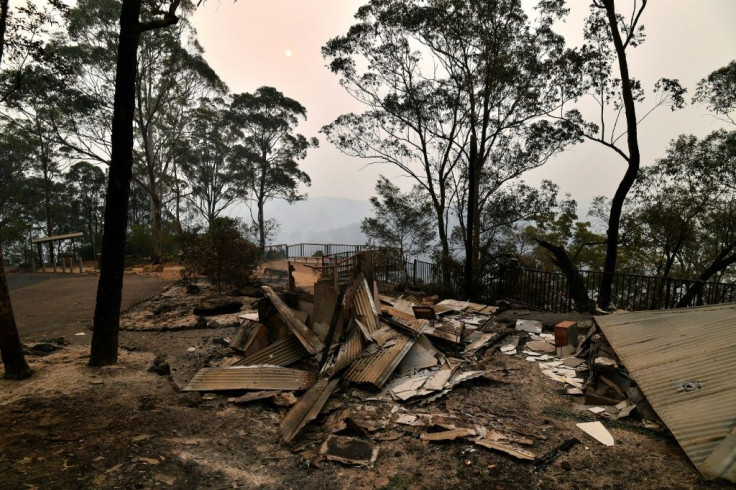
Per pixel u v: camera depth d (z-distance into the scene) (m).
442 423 4.29
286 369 5.81
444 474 3.45
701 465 3.04
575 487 3.21
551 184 19.25
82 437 3.70
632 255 22.30
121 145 5.91
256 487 3.21
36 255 32.97
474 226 16.95
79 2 23.67
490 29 15.73
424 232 22.20
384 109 21.00
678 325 5.21
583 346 6.43
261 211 41.41
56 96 23.64
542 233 27.73
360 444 3.96
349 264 10.95
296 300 7.72
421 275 15.99
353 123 21.42
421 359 6.14
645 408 4.25
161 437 3.89
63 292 14.47
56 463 3.21
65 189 42.06
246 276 14.23
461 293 13.38
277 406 4.95
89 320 10.13
